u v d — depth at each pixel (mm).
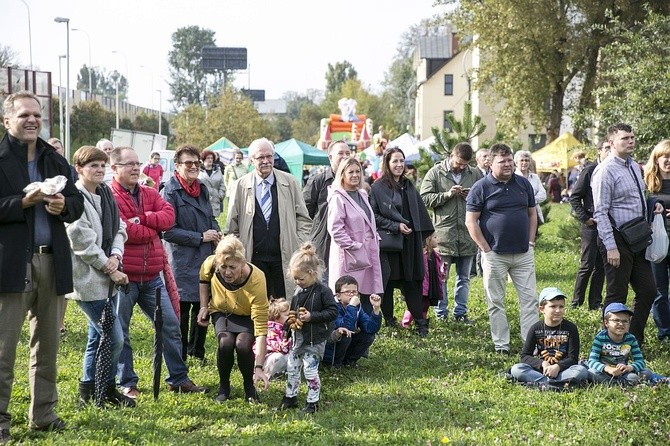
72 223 5773
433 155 15734
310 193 9273
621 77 13359
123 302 6434
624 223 7738
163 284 6703
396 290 11828
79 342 8555
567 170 36156
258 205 7664
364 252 8047
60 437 5375
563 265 14641
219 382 6938
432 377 7285
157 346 6328
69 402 6234
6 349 5270
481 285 12680
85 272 5930
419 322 9109
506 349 8242
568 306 10742
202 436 5633
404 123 97438
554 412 6141
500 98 34031
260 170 7633
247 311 6523
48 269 5414
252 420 6055
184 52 121250
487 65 32656
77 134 60562
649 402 6031
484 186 8133
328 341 7129
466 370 7562
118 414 5965
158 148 38156
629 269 7789
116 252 6090
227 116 67125
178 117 71125
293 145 31078
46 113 24453
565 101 36844
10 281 5164
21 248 5215
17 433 5473
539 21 30344
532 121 33656
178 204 7574
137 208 6578
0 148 5309
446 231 9875
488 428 5844
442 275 9953
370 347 8484
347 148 9266
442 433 5633
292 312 6352
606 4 29859
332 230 8008
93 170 6012
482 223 8180
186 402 6387
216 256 6379
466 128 14234
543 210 17297
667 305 8617
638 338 7945
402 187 8945
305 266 6387
